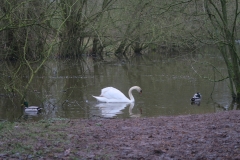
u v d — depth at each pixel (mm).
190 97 18125
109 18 30500
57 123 10859
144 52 47844
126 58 40875
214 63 32531
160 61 36938
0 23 17312
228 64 17438
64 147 7922
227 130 9555
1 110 15305
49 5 19438
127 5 28141
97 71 29328
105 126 10422
